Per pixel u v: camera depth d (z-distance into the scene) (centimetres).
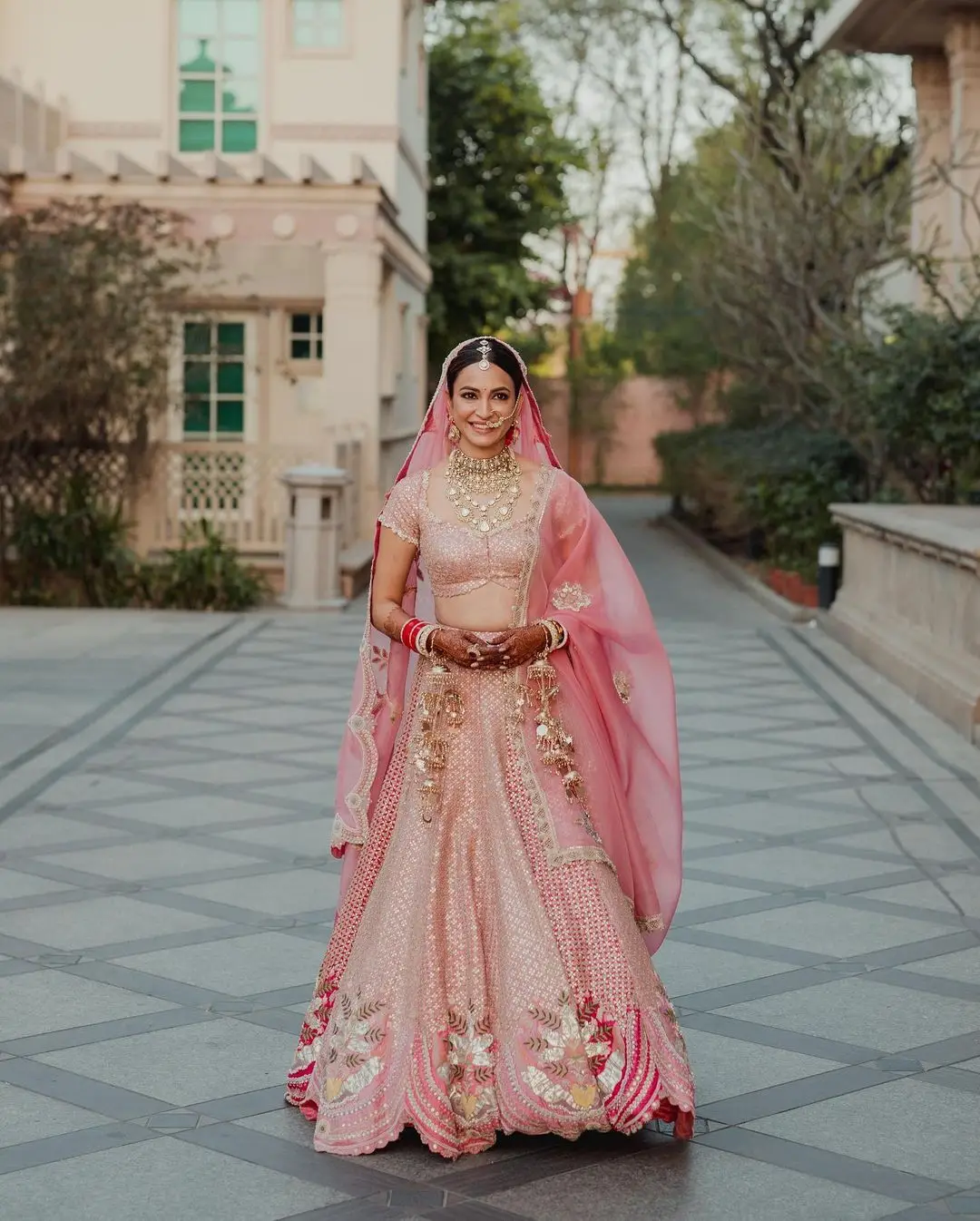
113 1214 335
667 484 2423
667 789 406
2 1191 345
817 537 1533
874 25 1614
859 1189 349
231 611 1473
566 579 400
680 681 1101
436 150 2481
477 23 2511
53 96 1869
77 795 743
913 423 1341
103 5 1862
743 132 1952
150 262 1560
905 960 512
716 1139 375
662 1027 373
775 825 696
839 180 1559
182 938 529
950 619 984
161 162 1614
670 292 2178
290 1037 440
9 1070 413
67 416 1472
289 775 791
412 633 388
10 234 1445
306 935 533
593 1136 377
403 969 372
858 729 924
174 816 704
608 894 376
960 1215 337
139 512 1559
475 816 383
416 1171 357
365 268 1659
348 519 1648
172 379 1786
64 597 1493
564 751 385
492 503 395
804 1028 449
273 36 1877
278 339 1850
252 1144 371
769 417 1791
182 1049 430
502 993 369
